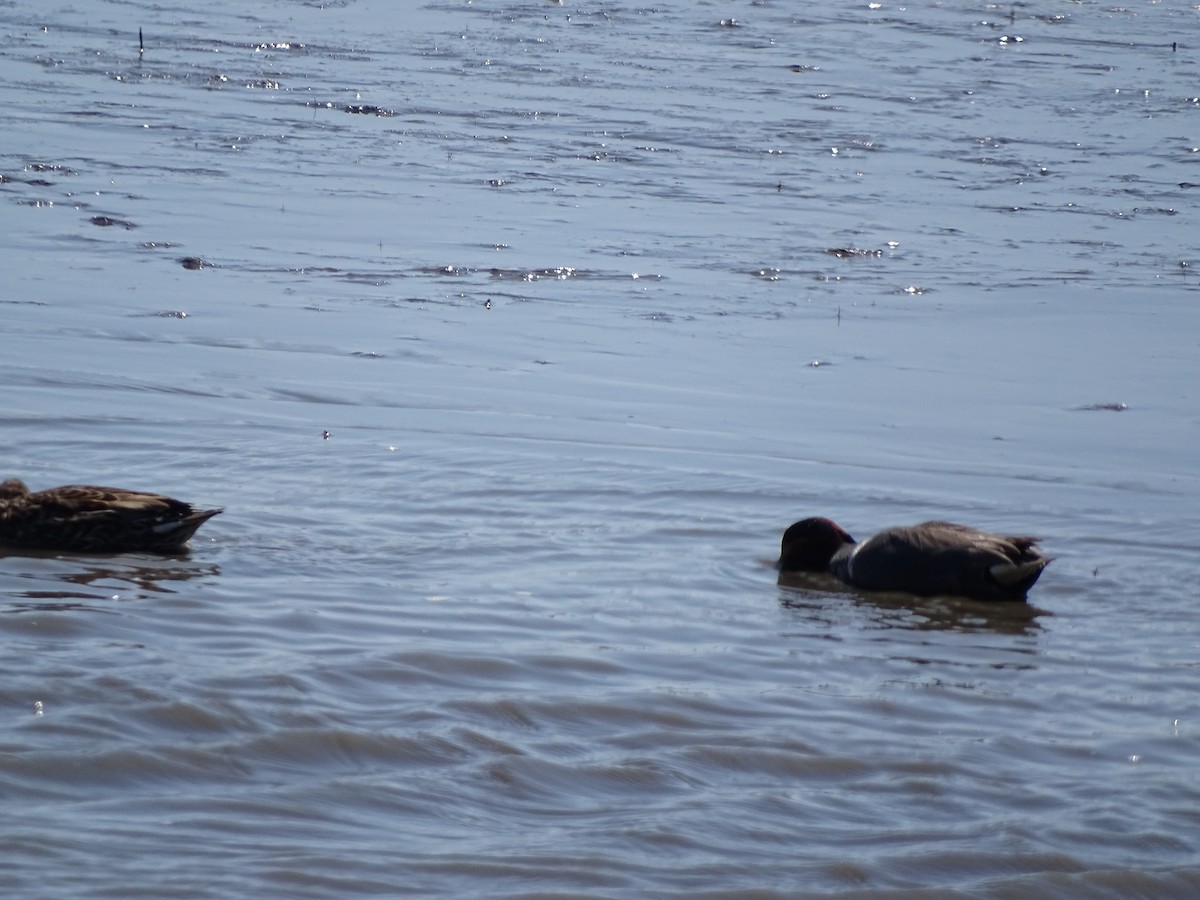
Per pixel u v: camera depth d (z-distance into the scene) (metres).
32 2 148.50
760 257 81.06
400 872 21.69
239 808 23.33
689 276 76.94
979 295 76.12
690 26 160.12
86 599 33.62
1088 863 23.75
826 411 57.91
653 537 42.66
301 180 91.88
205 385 55.78
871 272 79.62
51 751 24.41
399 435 51.34
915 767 27.12
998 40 160.75
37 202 81.38
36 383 54.06
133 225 78.94
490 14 161.12
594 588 37.50
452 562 38.81
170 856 21.48
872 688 31.52
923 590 39.72
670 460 50.56
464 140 106.19
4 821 22.05
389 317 67.19
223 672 28.56
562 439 52.25
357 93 119.38
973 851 23.92
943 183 101.19
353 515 42.62
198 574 36.38
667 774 26.09
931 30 165.00
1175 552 43.78
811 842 23.97
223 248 76.25
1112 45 161.12
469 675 30.00
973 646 35.22
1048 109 127.94
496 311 69.31
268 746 25.53
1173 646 35.75
